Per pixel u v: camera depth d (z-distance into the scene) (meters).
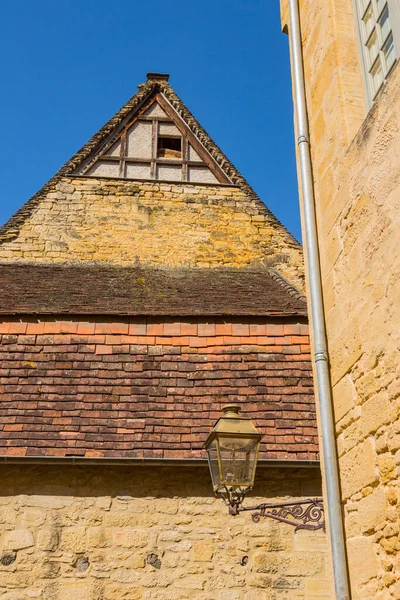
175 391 7.62
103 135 13.33
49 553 6.93
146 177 13.06
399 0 4.77
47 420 7.33
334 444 5.03
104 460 7.05
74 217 12.42
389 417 4.23
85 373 7.71
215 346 7.98
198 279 11.16
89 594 6.81
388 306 4.32
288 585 6.93
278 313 8.19
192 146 13.51
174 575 6.91
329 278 5.39
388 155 4.45
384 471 4.28
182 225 12.59
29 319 8.12
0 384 7.58
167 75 14.23
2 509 7.07
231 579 6.92
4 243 11.98
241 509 5.95
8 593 6.77
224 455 5.40
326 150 5.68
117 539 7.02
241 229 12.64
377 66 5.28
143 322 8.16
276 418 7.45
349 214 5.06
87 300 9.15
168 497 7.20
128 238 12.38
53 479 7.21
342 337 5.05
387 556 4.20
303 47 6.54
